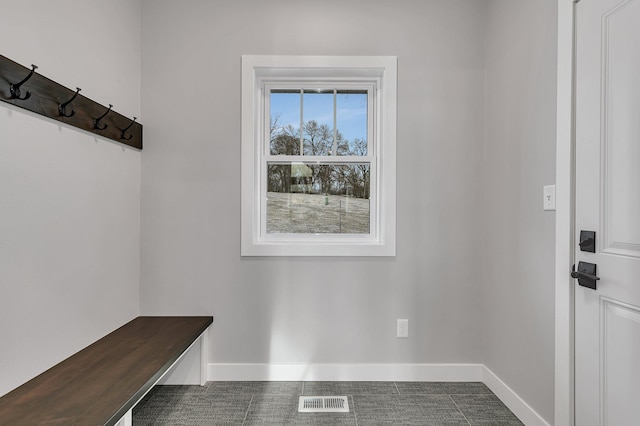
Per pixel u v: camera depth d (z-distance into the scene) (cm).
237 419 188
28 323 143
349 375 232
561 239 157
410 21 232
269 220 244
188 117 231
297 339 233
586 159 145
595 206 141
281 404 203
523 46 189
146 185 231
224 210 232
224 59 231
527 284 185
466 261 234
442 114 233
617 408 131
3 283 131
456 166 233
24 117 139
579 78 148
